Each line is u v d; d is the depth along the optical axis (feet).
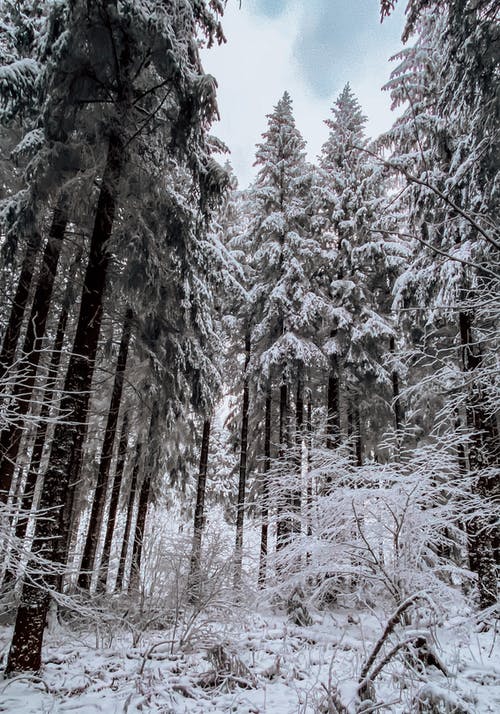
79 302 31.48
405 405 49.08
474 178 24.25
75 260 27.96
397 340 48.70
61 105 23.09
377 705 10.27
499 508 19.07
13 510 14.44
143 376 36.37
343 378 50.60
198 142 28.63
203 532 25.80
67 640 21.35
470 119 25.96
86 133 25.13
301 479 26.05
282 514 25.96
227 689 15.37
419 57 38.99
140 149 28.37
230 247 56.90
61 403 20.70
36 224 24.29
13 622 23.95
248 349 55.57
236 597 22.57
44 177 23.35
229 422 62.03
